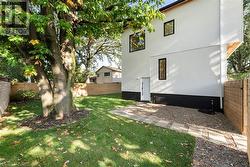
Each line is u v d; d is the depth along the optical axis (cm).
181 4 1195
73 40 720
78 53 2350
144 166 395
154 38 1391
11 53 577
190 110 1045
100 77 3666
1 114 884
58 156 434
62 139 515
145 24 766
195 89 1129
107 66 3547
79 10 709
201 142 536
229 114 816
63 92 698
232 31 1023
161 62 1348
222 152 467
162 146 498
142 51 1494
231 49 1209
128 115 880
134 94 1574
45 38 666
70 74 734
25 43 623
